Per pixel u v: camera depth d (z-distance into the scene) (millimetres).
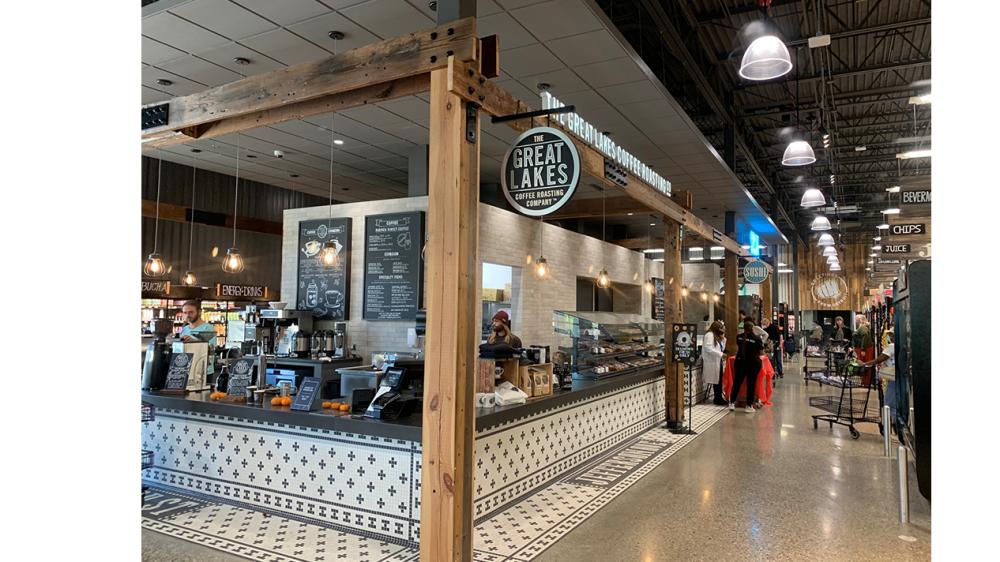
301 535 3994
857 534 4125
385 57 3553
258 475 4449
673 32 7461
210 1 4688
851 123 13445
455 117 3271
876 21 8461
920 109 12383
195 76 6105
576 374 6547
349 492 4066
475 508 4184
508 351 4961
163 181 9430
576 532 4113
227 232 10711
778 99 11734
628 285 14078
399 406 4027
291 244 8781
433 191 3320
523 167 3787
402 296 7750
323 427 4082
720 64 9648
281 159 9141
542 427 5109
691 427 8102
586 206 11758
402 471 3869
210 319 10141
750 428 8070
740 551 3812
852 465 6039
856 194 21547
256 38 5309
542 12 4797
